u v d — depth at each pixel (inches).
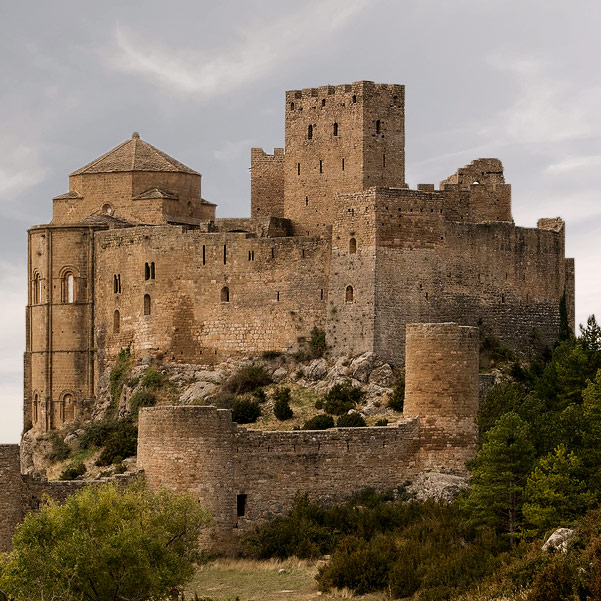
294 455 4495.6
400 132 6471.5
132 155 6973.4
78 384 6727.4
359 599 3934.5
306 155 6535.4
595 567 3526.1
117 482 4062.5
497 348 6156.5
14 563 3548.2
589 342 5713.6
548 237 6486.2
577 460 4212.6
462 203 6550.2
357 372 5856.3
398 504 4522.6
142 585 3570.4
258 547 4286.4
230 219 6545.3
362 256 5989.2
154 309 6486.2
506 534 4119.1
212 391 6136.8
